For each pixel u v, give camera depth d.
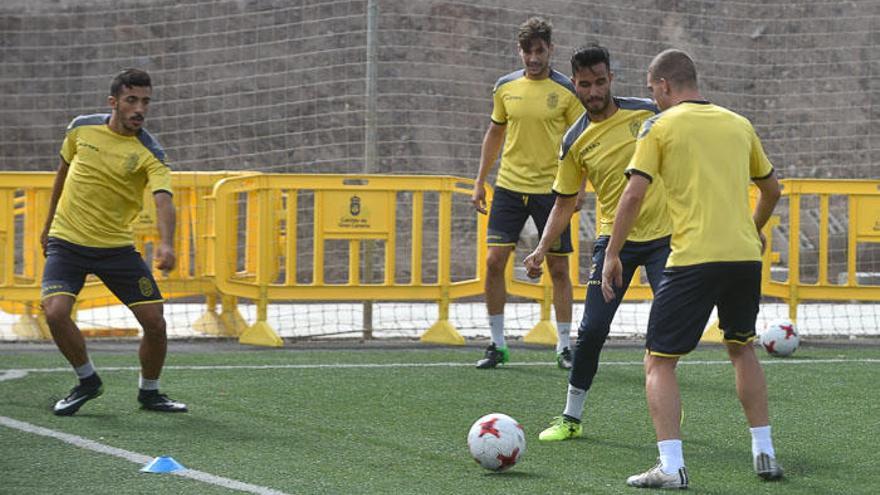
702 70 31.53
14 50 30.73
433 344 16.62
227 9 30.69
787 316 20.84
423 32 30.31
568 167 10.28
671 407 8.03
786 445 9.70
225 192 16.16
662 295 8.02
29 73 30.69
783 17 32.34
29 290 16.41
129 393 11.82
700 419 10.84
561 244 13.66
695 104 8.16
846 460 9.11
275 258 16.80
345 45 30.27
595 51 9.98
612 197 10.21
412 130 29.89
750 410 8.38
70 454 8.92
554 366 14.16
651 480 8.03
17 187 16.34
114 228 10.52
